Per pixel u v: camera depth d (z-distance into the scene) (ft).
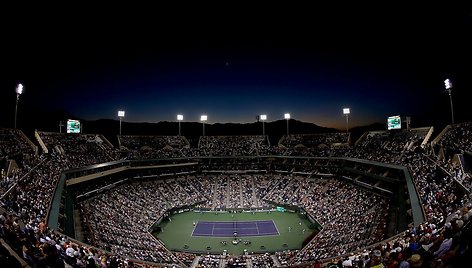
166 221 216.74
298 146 309.63
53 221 103.40
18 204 101.04
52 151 207.21
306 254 130.93
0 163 139.23
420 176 141.18
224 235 189.98
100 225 154.61
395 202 165.17
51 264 41.06
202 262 132.46
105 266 64.08
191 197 248.93
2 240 47.88
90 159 214.90
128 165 247.50
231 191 262.47
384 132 255.70
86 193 192.34
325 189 233.14
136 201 216.54
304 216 223.10
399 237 86.12
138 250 131.75
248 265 126.72
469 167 136.67
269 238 184.24
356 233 143.43
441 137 187.73
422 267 28.55
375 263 47.06
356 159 215.92
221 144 325.01
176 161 278.67
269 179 277.85
